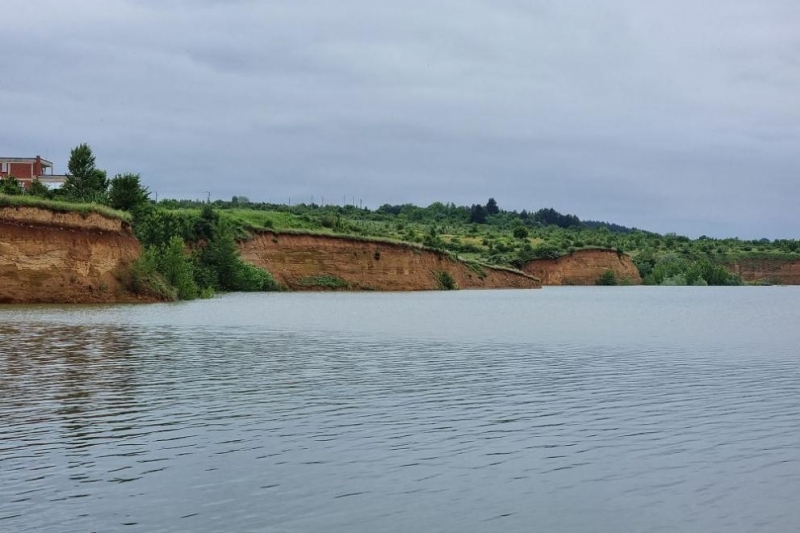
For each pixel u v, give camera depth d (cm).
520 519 1240
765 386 2436
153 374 2500
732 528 1217
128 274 6769
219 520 1212
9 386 2223
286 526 1195
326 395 2189
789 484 1417
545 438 1719
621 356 3253
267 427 1783
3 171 12731
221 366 2733
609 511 1280
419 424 1834
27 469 1441
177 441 1644
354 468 1477
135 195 9012
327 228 13625
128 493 1322
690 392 2314
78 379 2362
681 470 1494
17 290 5900
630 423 1872
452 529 1197
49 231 6156
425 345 3612
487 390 2308
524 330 4588
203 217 10575
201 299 7844
